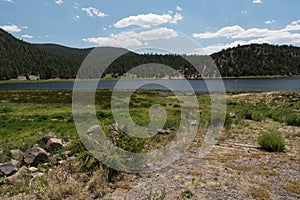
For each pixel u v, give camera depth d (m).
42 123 16.19
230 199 5.09
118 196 5.25
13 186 5.75
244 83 92.62
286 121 15.86
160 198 4.93
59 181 5.61
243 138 10.98
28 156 7.34
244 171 6.72
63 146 8.83
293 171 6.80
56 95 49.38
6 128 14.55
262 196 5.21
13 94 54.16
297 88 66.19
